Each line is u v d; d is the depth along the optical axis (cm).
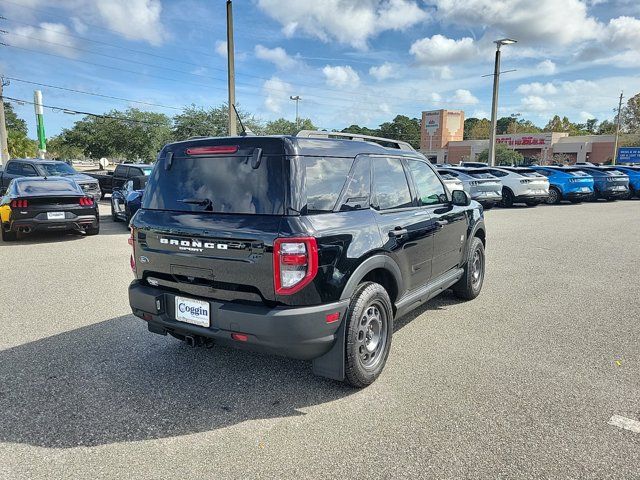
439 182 509
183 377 383
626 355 427
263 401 345
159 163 378
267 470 266
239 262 314
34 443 292
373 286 359
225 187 334
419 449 285
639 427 308
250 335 310
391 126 11125
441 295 626
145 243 371
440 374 388
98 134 4622
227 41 1738
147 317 367
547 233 1183
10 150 6169
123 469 268
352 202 357
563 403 339
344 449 286
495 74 2709
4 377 381
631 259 861
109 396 351
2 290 638
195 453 283
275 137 322
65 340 460
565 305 580
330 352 340
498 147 6669
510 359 418
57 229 1030
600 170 2366
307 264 305
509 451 282
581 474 262
